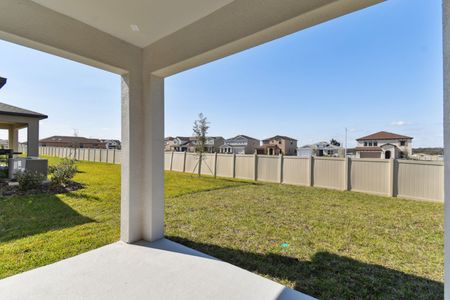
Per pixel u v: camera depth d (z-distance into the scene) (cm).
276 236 381
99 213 486
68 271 252
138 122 333
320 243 355
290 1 201
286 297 217
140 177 338
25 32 225
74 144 3700
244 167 1088
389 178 732
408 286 244
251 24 224
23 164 816
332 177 848
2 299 204
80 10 244
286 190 802
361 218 489
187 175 1193
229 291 223
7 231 381
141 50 333
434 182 660
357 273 269
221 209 546
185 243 345
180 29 283
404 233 404
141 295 214
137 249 309
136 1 230
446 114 134
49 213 484
